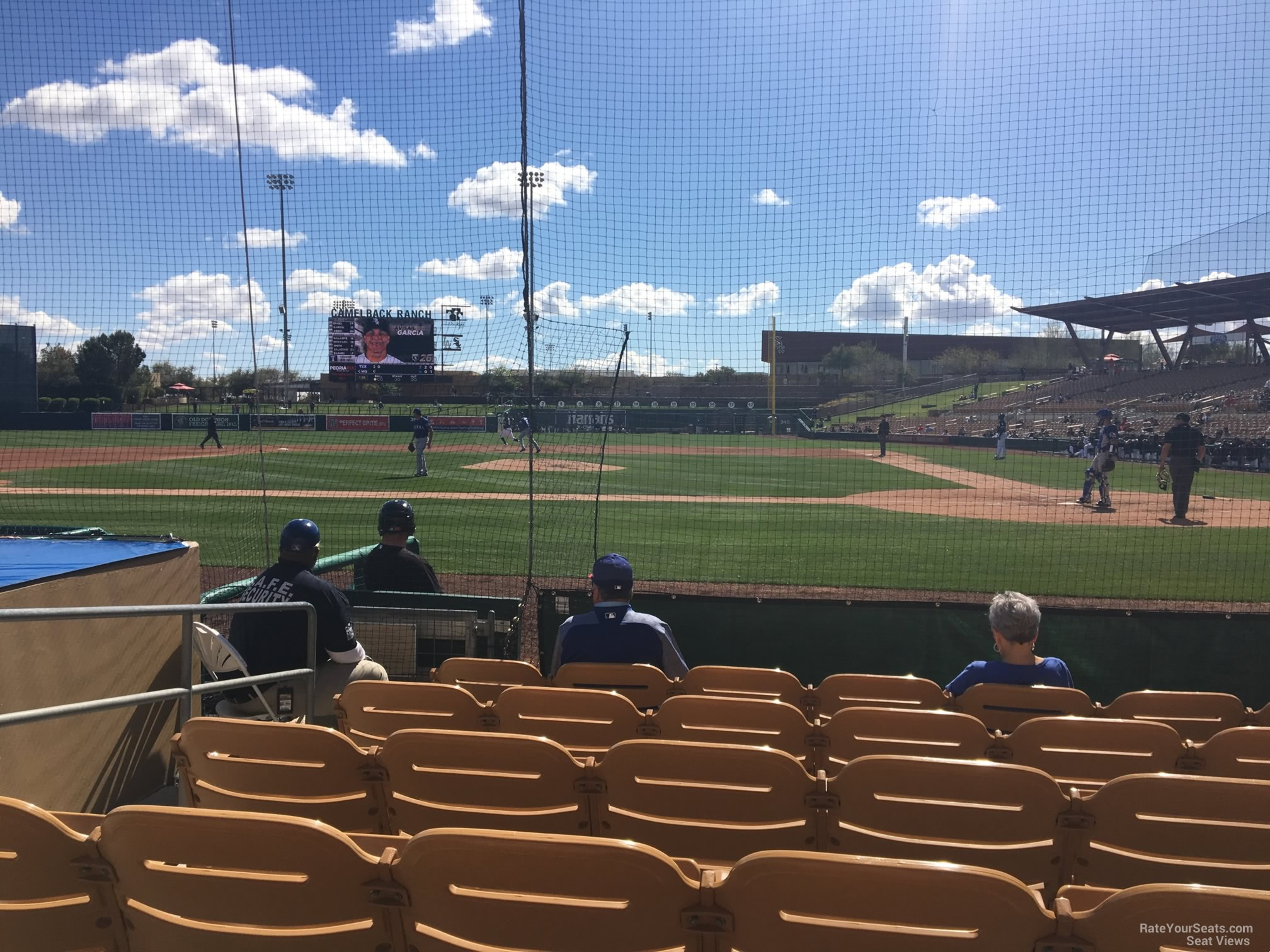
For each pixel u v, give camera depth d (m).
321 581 4.15
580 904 1.81
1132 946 1.65
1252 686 5.64
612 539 11.64
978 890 1.68
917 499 17.09
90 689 3.72
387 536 5.98
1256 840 2.34
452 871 1.84
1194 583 9.16
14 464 22.69
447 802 2.69
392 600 5.73
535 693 3.41
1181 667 5.67
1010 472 24.05
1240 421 31.97
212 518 13.09
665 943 1.82
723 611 5.95
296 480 19.00
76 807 3.66
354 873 1.88
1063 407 42.75
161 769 4.23
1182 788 2.37
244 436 33.22
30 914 1.99
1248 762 3.06
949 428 43.22
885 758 2.48
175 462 23.67
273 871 1.90
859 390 54.03
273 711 4.01
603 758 2.93
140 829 1.90
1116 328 50.41
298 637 4.06
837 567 9.89
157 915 1.94
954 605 5.74
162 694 3.04
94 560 3.93
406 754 2.66
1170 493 18.69
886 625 5.82
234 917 1.93
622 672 4.05
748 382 44.47
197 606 3.19
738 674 4.14
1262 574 9.65
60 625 3.53
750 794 2.55
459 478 19.58
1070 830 2.45
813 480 20.72
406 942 1.92
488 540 11.41
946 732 3.19
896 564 10.11
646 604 6.02
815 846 2.59
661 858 1.76
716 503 15.91
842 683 4.12
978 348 70.12
